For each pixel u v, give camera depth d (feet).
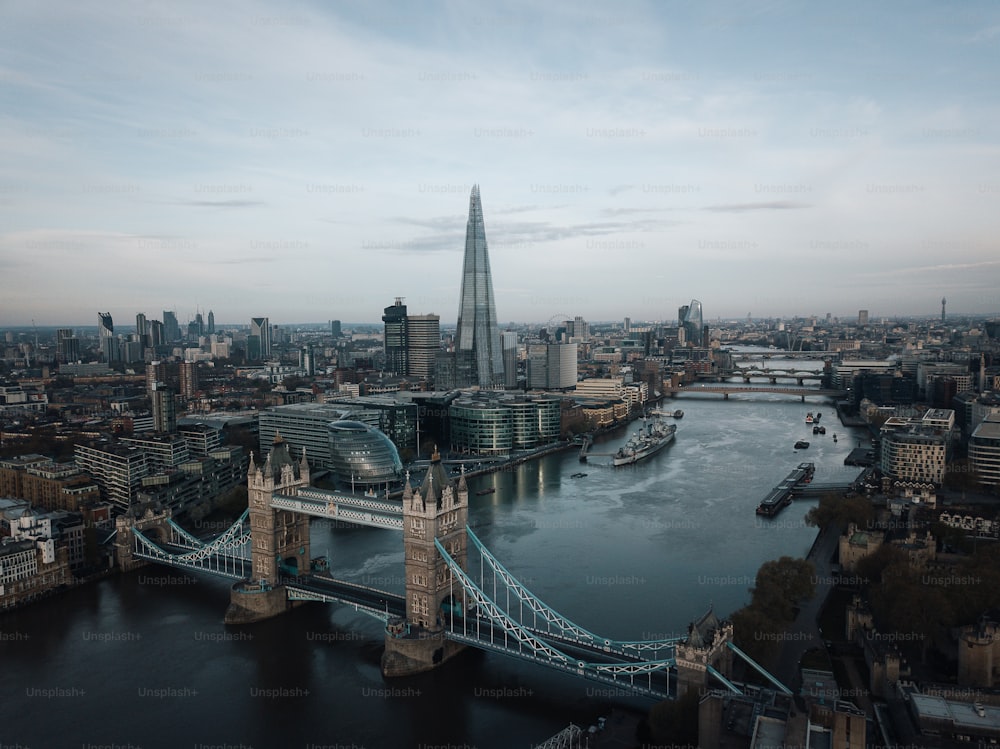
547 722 652.89
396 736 634.02
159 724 654.94
